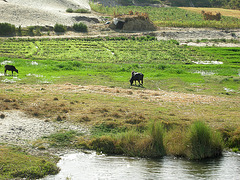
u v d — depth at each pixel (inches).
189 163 829.8
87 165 781.3
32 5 5920.3
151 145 898.1
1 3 5157.5
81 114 1147.3
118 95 1519.4
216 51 3794.3
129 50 3752.5
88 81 1947.6
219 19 5974.4
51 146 887.1
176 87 1875.0
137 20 5029.5
